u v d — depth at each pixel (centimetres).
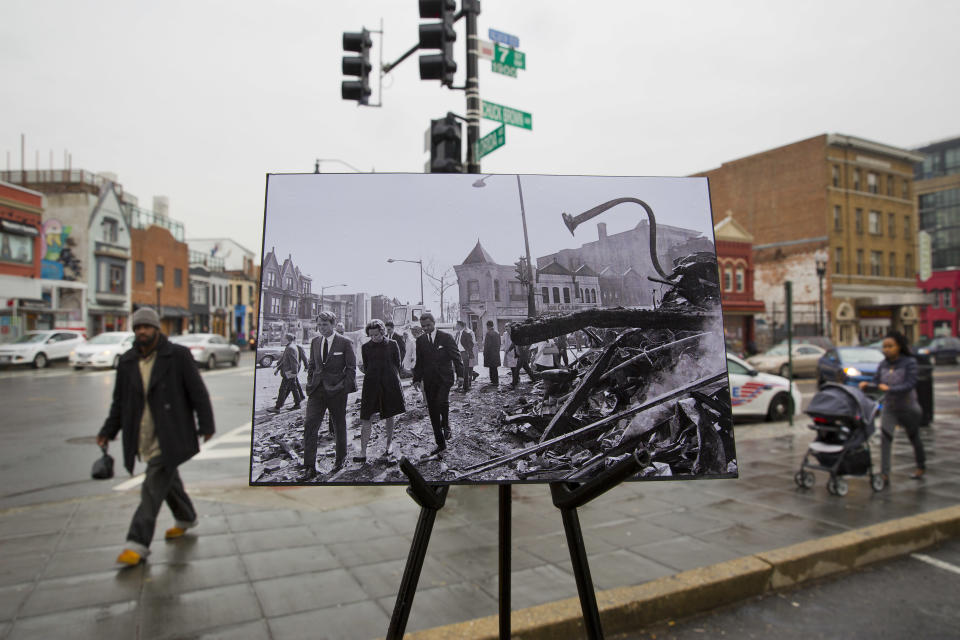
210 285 5138
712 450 183
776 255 4153
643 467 153
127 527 479
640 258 191
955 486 620
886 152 4175
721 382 187
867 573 420
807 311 3975
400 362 178
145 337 410
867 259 4103
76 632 309
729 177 4478
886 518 506
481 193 190
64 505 547
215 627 315
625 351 185
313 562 405
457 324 181
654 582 364
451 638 298
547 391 181
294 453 171
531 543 441
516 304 183
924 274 4331
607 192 194
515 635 308
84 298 3372
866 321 4119
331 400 174
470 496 572
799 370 2153
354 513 519
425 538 175
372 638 305
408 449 175
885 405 634
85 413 1188
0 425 1050
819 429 602
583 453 179
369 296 179
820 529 476
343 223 184
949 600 378
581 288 186
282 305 176
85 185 3625
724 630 339
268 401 172
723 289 3544
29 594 353
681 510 527
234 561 407
